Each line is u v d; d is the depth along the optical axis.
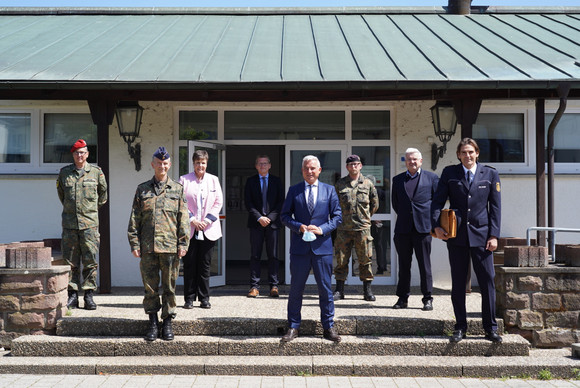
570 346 6.07
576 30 9.25
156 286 5.80
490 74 7.00
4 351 5.92
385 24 9.96
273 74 7.13
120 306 6.69
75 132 8.89
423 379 5.30
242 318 6.00
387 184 8.83
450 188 5.80
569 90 7.18
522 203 8.73
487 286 5.73
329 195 5.88
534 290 6.08
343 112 8.90
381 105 8.77
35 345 5.70
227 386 5.05
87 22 9.99
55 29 9.44
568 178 8.75
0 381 5.16
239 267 12.38
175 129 8.82
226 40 8.91
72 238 6.45
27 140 8.88
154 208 5.77
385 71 7.21
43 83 6.73
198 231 6.51
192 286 6.60
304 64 7.60
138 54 8.02
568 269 6.05
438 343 5.71
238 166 13.22
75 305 6.52
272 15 10.70
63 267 6.12
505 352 5.70
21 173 8.73
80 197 6.43
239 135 8.91
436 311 6.39
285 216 5.83
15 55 7.84
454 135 8.64
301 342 5.71
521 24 9.76
